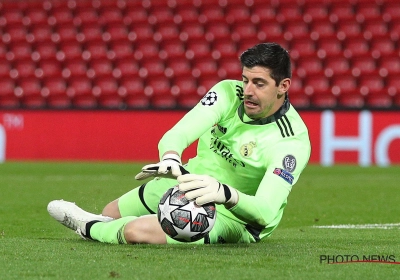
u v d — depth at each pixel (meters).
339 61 75.94
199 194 15.37
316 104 72.31
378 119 61.50
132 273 13.85
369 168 57.84
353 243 19.25
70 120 65.38
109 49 81.06
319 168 57.59
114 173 50.53
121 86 76.62
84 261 15.12
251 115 17.36
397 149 61.31
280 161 17.08
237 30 81.06
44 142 65.31
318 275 13.90
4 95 76.19
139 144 64.75
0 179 45.91
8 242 18.41
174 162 15.85
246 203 15.98
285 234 22.56
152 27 82.31
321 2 81.31
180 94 73.81
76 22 83.69
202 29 81.44
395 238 21.00
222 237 18.11
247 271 14.17
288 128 17.56
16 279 13.29
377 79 73.75
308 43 78.12
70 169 54.47
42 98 75.50
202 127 17.28
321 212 31.23
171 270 14.16
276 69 16.59
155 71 78.12
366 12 80.50
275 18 80.50
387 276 13.94
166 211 16.06
